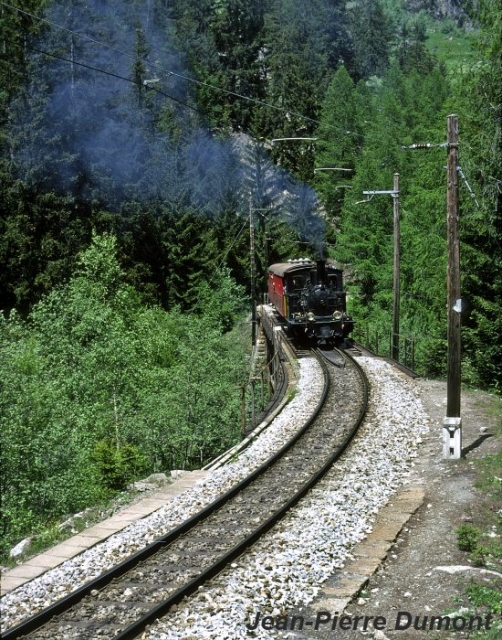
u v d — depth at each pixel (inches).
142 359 1686.8
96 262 1838.1
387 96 3090.6
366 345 1635.1
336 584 449.4
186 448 1382.9
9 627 400.2
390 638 382.6
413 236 1846.7
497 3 1036.5
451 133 765.3
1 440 959.6
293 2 4901.6
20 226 2116.1
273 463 737.6
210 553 501.0
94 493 878.4
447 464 721.0
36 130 2177.7
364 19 5802.2
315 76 4340.6
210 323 2094.0
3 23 2289.6
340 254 2297.0
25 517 857.5
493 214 1121.4
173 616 402.6
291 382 1199.6
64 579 468.4
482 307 1192.2
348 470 700.7
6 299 2151.8
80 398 1349.7
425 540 528.4
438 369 1300.4
